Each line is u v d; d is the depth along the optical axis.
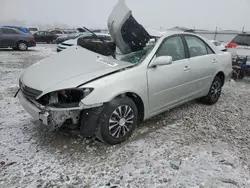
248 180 2.32
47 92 2.51
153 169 2.45
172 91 3.43
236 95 5.34
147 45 3.36
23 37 14.04
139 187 2.19
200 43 4.10
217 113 4.09
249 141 3.11
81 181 2.25
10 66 8.36
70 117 2.55
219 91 4.63
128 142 2.97
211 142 3.05
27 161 2.53
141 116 3.18
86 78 2.60
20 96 2.98
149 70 3.06
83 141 2.95
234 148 2.91
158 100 3.26
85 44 3.73
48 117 2.46
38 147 2.80
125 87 2.76
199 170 2.45
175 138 3.12
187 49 3.74
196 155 2.72
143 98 3.01
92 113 2.57
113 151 2.76
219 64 4.38
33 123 3.44
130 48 3.47
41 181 2.23
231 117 3.93
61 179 2.27
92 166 2.48
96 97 2.52
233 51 6.89
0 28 13.45
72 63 3.05
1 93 4.90
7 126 3.32
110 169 2.44
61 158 2.60
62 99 2.55
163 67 3.24
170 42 3.49
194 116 3.92
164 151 2.79
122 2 3.26
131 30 3.30
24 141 2.92
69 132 2.79
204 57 4.04
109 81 2.65
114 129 2.79
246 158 2.70
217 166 2.53
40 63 3.33
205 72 4.02
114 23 3.24
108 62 3.01
